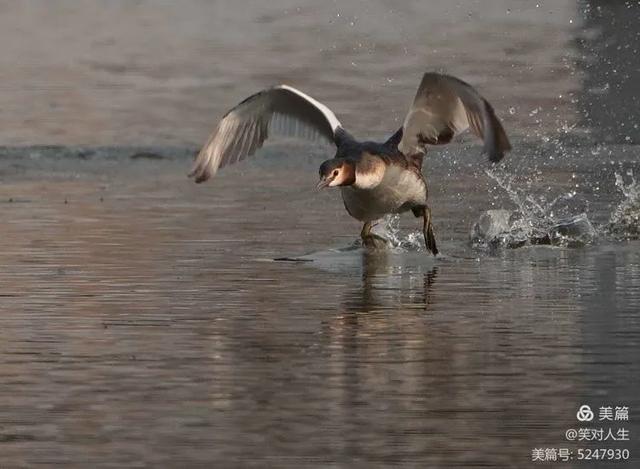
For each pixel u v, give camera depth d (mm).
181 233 17016
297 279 14398
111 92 28344
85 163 22641
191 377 10867
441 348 11617
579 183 20484
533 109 26703
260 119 15047
